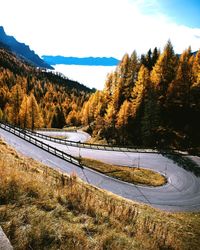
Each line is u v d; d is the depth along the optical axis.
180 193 32.62
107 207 11.38
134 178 35.78
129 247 7.71
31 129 98.88
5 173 8.17
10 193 7.27
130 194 30.25
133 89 76.25
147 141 60.09
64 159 39.88
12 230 5.66
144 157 47.84
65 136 90.56
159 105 63.78
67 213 8.02
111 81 102.12
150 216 18.45
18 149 39.38
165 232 13.30
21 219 6.26
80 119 139.75
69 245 6.02
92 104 115.75
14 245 5.33
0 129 53.16
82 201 9.66
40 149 43.03
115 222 9.51
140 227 11.03
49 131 100.00
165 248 10.90
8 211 6.38
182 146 55.97
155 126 61.41
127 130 70.25
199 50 76.50
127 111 70.25
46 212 7.37
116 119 76.81
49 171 20.61
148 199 29.47
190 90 66.38
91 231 7.64
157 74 72.44
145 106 63.16
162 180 36.66
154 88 66.62
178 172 40.78
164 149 53.06
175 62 76.75
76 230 6.91
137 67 89.12
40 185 8.91
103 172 36.81
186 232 17.95
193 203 29.81
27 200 7.46
